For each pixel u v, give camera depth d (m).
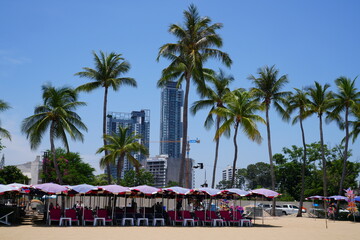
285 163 88.69
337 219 50.12
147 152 51.53
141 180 102.88
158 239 21.30
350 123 55.19
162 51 38.84
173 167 192.00
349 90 51.38
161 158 192.50
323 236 26.20
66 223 29.45
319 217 54.25
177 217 32.78
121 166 50.59
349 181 74.19
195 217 34.56
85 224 30.88
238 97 43.78
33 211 46.84
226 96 45.12
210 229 29.25
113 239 20.69
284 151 89.31
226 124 42.69
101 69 45.06
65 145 40.72
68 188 29.33
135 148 50.06
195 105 46.47
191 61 38.16
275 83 53.03
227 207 46.47
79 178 72.75
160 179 189.62
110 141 51.16
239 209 41.12
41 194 32.09
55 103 39.41
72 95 41.03
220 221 33.81
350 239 24.52
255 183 141.50
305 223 40.44
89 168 81.06
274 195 33.62
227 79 47.22
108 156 47.88
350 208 42.44
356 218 47.97
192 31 39.19
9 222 30.83
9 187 28.28
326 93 54.88
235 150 45.09
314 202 70.38
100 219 30.52
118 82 45.00
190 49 39.06
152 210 36.28
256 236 24.67
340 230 31.80
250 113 43.81
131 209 36.31
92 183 80.62
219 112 42.88
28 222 32.12
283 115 53.47
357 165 74.88
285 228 32.72
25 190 30.98
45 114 39.53
